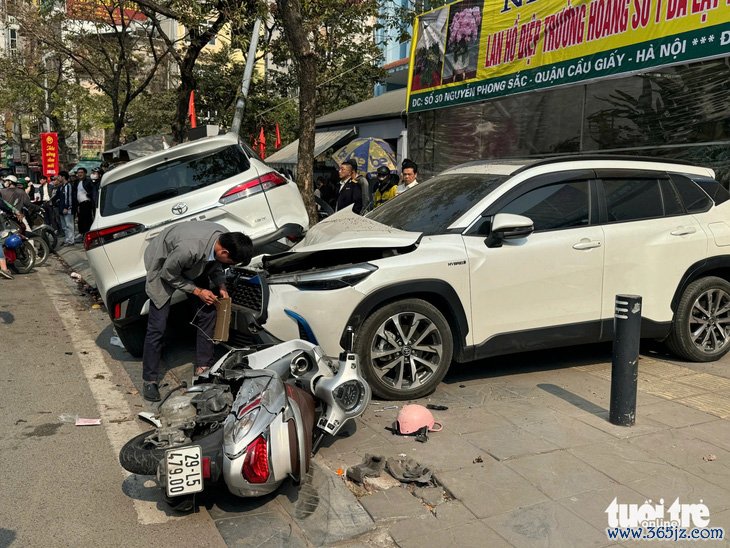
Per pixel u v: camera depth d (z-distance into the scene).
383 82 24.25
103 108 30.78
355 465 4.14
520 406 5.06
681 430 4.58
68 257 14.51
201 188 6.48
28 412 5.22
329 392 4.16
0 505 3.74
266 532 3.46
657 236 5.77
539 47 10.02
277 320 5.05
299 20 8.74
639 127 8.77
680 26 7.79
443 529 3.42
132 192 6.47
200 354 5.39
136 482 4.04
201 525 3.54
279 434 3.53
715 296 6.12
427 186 6.29
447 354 5.24
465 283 5.18
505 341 5.37
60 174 18.23
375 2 19.81
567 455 4.21
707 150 7.88
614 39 8.69
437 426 4.63
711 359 6.14
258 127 21.44
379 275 4.98
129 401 5.50
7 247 12.04
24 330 7.98
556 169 5.65
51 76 26.02
